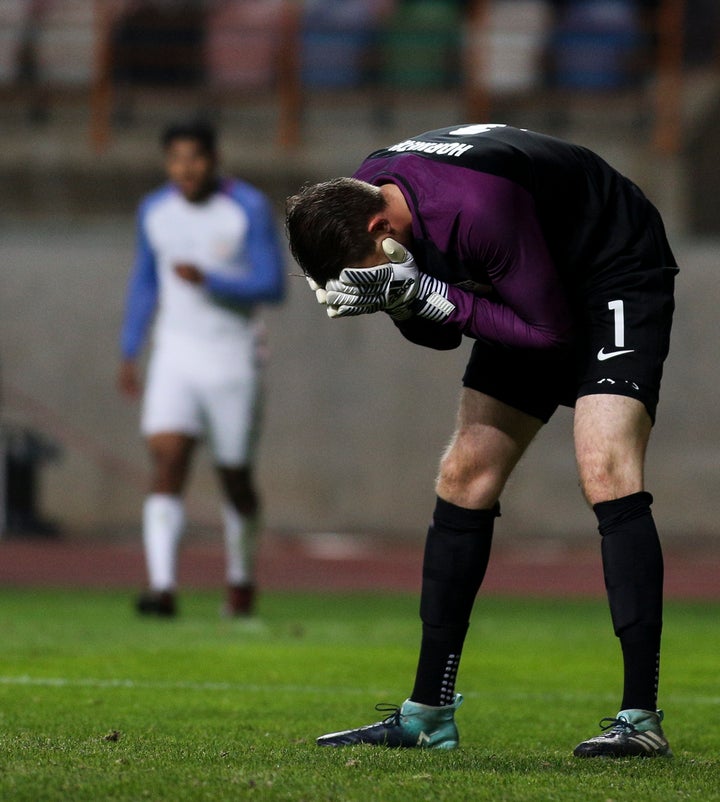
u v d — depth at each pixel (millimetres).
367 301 10781
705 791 9578
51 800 8656
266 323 53469
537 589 38500
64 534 53312
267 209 28047
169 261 27781
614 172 11914
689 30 64312
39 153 60031
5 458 51938
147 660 19953
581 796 9203
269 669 19250
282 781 9469
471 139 11281
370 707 15398
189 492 52844
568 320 11242
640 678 11297
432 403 53156
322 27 61531
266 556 47844
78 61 61844
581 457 11430
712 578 42719
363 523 53125
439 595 12156
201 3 61844
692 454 52219
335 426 53344
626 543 11273
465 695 17078
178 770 9922
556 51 61344
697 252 52719
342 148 60125
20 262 54188
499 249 10859
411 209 10906
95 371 53719
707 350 52344
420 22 61750
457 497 12188
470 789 9367
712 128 59750
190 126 27609
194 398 27406
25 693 16000
